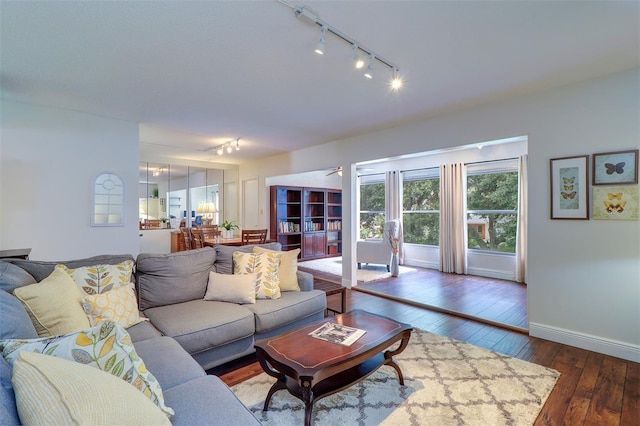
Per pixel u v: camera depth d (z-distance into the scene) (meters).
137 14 1.80
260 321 2.45
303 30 1.97
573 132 2.78
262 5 1.73
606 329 2.61
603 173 2.62
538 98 2.97
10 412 0.74
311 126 4.17
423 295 4.36
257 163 6.95
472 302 4.04
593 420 1.79
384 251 5.91
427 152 3.91
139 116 3.71
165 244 6.09
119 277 2.23
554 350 2.68
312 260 7.56
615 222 2.57
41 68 2.47
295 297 2.83
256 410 1.89
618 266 2.56
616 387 2.11
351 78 2.68
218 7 1.74
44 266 2.12
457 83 2.78
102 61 2.37
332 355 1.73
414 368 2.37
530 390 2.08
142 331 2.02
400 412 1.86
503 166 5.50
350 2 1.70
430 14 1.81
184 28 1.94
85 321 1.80
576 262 2.76
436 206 6.46
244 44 2.13
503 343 2.83
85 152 3.58
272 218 6.91
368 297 4.33
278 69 2.51
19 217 3.23
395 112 3.59
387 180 7.07
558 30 1.97
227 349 2.30
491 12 1.79
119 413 0.81
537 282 2.98
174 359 1.63
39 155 3.32
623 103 2.53
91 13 1.78
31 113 3.28
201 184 7.29
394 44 2.14
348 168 4.84
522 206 5.07
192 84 2.80
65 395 0.77
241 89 2.91
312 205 8.01
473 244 5.89
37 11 1.75
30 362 0.84
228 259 2.95
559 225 2.86
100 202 3.67
